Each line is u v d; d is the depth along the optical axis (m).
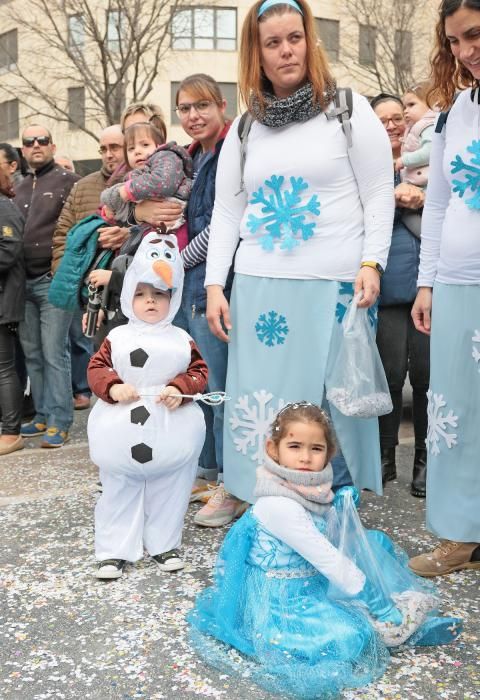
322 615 2.39
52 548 3.41
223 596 2.52
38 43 22.92
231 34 25.05
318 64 3.17
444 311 3.02
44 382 5.78
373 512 3.83
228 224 3.55
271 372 3.35
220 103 3.90
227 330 3.53
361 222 3.29
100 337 3.93
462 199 2.98
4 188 5.31
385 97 4.84
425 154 4.28
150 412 3.01
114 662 2.43
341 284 3.26
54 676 2.35
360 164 3.22
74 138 25.06
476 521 3.00
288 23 3.10
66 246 4.22
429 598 2.50
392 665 2.39
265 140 3.30
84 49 20.41
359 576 2.43
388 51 21.59
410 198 3.97
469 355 2.97
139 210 3.81
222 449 3.94
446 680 2.30
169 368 3.04
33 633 2.62
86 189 5.12
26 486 4.45
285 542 2.44
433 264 3.24
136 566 3.20
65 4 18.58
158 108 4.68
